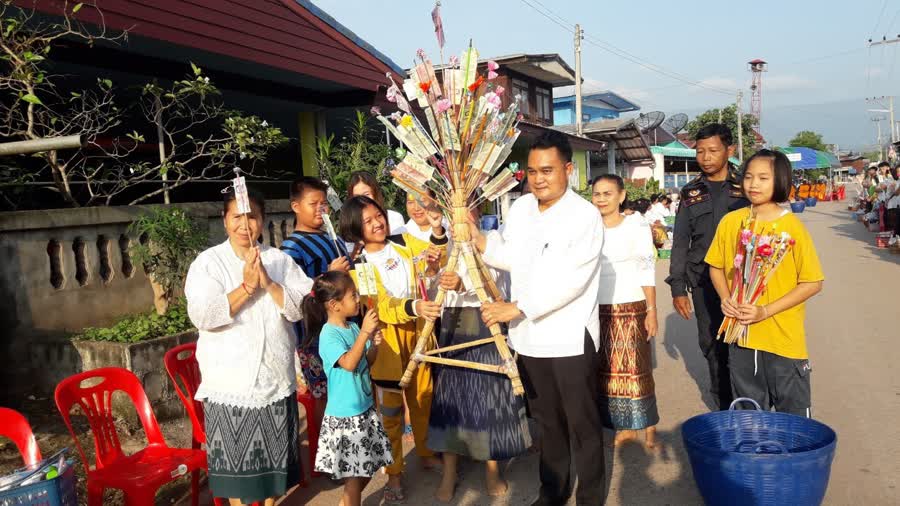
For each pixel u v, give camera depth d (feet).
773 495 9.25
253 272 9.98
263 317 10.54
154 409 15.51
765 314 10.93
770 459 9.15
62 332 16.40
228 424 10.25
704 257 13.21
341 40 28.96
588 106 109.91
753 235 11.10
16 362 15.38
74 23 18.37
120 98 26.73
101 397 11.16
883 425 14.48
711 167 13.57
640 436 14.88
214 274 10.44
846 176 238.68
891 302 28.19
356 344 10.39
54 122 19.17
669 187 95.04
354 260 13.10
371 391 11.23
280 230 24.41
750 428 10.95
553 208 10.84
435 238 12.87
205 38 21.94
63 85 24.25
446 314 12.48
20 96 17.06
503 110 14.14
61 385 10.52
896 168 51.88
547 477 11.41
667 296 33.30
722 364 13.67
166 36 20.52
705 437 10.91
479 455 11.79
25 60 16.61
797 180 144.97
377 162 27.61
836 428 14.51
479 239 11.48
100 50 21.35
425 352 11.68
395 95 10.94
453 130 10.57
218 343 10.32
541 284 10.41
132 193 27.14
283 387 10.67
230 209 10.48
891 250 44.93
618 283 13.74
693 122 142.72
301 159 34.50
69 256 16.67
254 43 24.02
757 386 11.53
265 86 27.17
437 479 13.35
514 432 11.91
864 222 67.97
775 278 11.04
